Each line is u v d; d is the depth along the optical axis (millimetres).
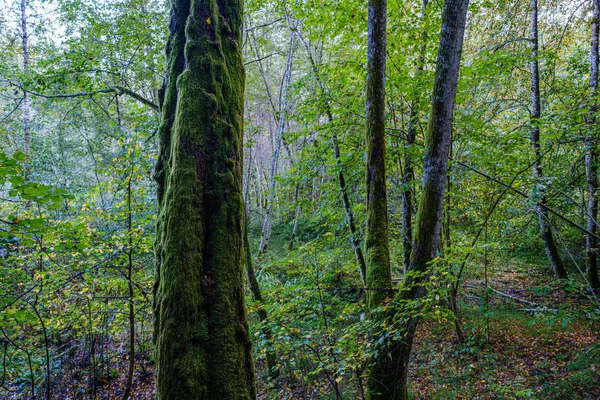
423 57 6727
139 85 10102
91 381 5934
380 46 4242
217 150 2359
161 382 2010
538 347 6734
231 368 2086
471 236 7746
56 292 5055
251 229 18125
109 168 4895
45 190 2582
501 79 8234
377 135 4371
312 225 8148
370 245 4480
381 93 4312
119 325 5883
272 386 5562
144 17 9117
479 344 7094
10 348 5223
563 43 10453
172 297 2057
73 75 8141
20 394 5504
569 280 4914
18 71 8625
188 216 2164
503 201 7078
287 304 4355
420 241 3848
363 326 3977
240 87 2660
